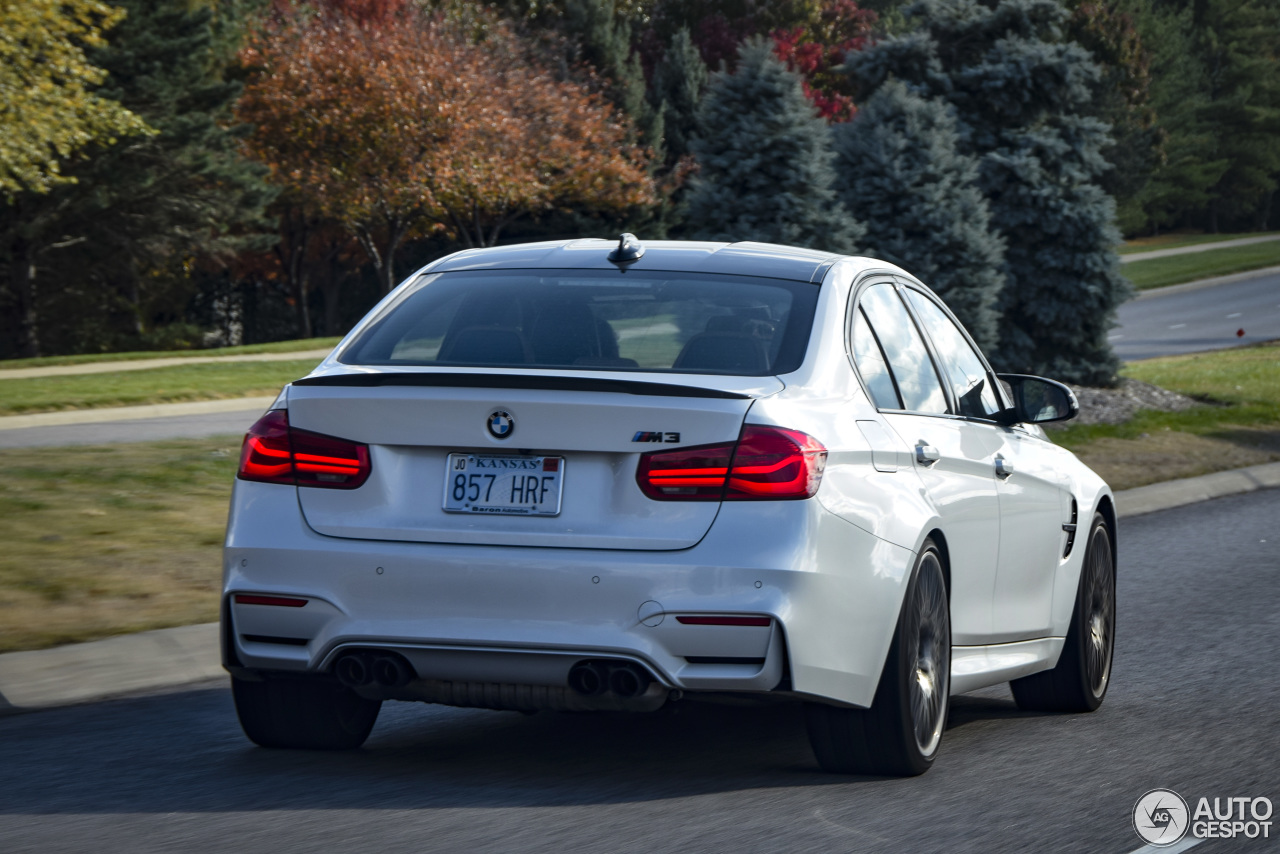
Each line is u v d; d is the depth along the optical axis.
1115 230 71.25
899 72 74.00
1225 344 121.44
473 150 138.00
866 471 13.52
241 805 13.13
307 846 11.77
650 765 14.98
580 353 13.96
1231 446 52.69
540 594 12.52
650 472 12.54
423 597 12.73
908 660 13.94
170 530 28.08
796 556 12.43
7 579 23.30
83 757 15.20
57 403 62.59
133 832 12.21
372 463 13.01
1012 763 15.38
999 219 70.94
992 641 16.55
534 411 12.66
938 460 15.06
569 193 150.12
